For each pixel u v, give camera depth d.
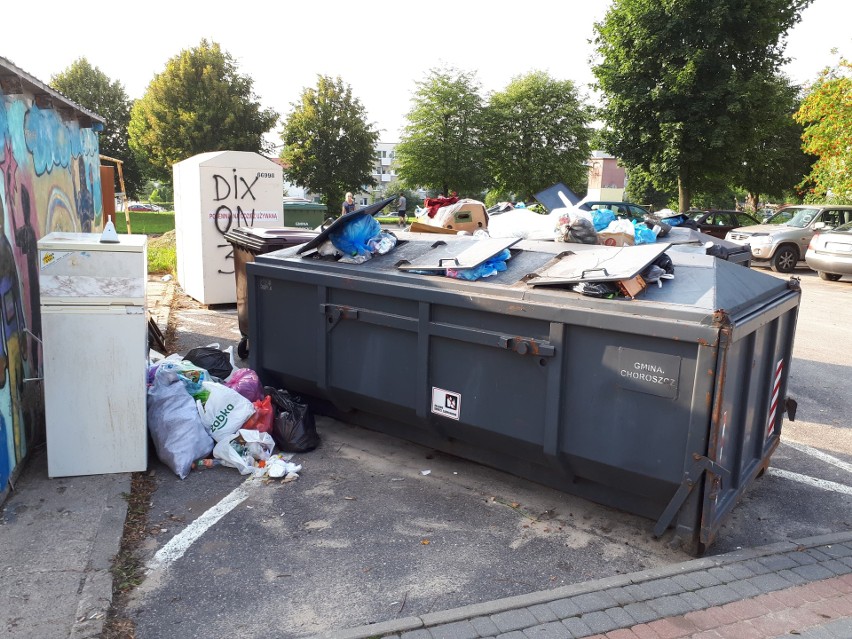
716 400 3.14
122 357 4.12
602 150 24.27
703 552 3.53
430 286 4.21
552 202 8.21
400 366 4.47
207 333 8.28
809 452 5.22
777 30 21.08
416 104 39.19
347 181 43.75
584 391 3.60
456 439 4.48
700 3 20.75
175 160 38.47
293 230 7.59
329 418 5.59
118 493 3.97
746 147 22.34
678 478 3.35
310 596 3.12
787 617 2.96
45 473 4.20
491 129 40.06
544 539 3.75
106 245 4.00
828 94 17.38
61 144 6.09
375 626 2.79
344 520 3.88
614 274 3.55
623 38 22.08
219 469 4.50
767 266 16.70
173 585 3.17
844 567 3.42
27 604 2.88
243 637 2.80
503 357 3.91
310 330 5.04
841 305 11.80
